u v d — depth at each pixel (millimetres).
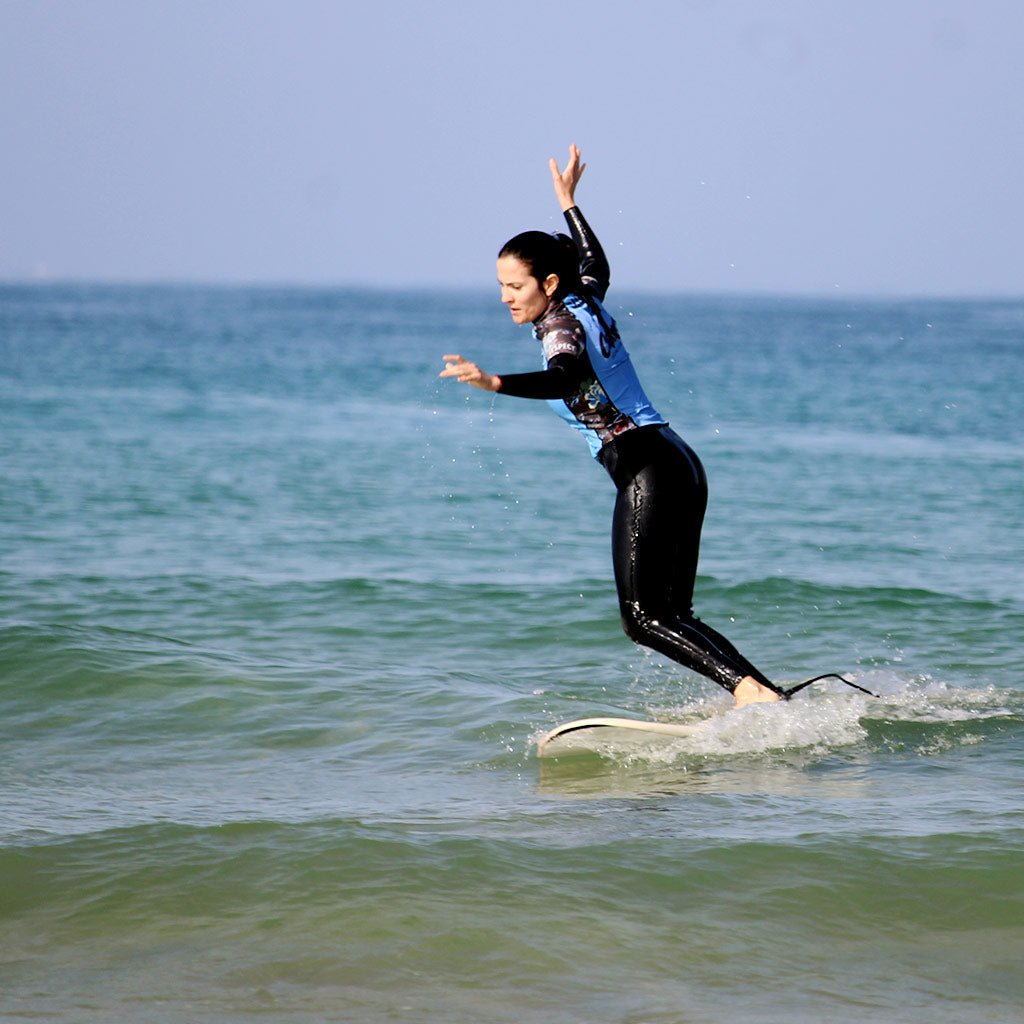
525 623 28422
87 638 24906
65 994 11109
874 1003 10930
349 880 13312
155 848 14273
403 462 63156
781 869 13602
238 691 21969
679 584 19172
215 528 41750
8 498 46812
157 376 127250
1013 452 69688
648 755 18516
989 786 16781
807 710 19938
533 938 12070
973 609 29969
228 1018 10656
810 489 54031
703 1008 10820
